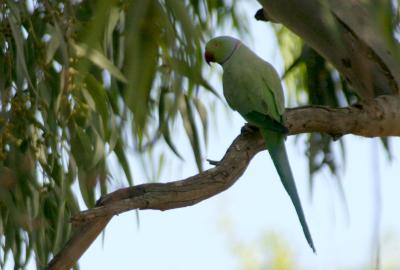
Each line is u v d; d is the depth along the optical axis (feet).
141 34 18.48
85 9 25.30
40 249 27.04
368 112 27.02
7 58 26.43
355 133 27.37
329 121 27.02
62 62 25.50
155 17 18.65
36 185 26.50
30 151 26.55
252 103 27.84
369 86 27.12
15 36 24.56
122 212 21.47
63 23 24.77
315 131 27.32
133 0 18.44
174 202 22.65
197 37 20.10
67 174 27.17
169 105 29.25
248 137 27.04
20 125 26.11
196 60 20.56
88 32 19.94
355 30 27.63
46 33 26.21
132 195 22.40
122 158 28.48
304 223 26.07
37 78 26.35
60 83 25.46
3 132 25.58
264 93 27.84
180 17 19.71
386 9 18.54
